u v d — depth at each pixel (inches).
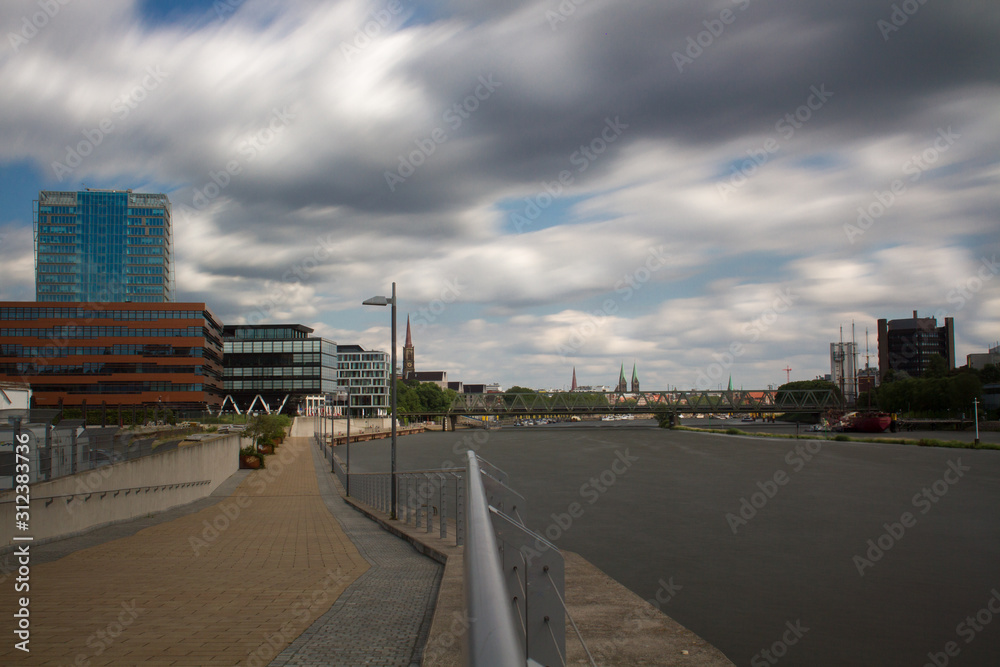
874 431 5295.3
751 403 6387.8
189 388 5044.3
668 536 1439.5
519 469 2933.1
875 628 869.2
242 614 348.5
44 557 640.4
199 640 292.4
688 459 3395.7
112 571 531.2
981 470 2755.9
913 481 2427.4
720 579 1100.5
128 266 5698.8
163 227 5762.8
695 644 306.0
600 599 377.4
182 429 2581.2
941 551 1317.7
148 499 1238.3
